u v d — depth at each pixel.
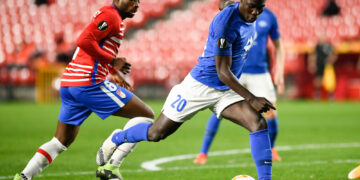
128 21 77.69
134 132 14.97
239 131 36.53
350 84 69.81
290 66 69.56
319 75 68.12
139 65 71.56
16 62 71.12
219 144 29.03
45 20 77.88
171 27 77.19
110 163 15.73
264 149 13.52
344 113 50.25
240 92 13.21
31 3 79.75
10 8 79.31
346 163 21.27
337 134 33.53
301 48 68.56
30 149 26.25
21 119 44.06
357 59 69.06
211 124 21.98
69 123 15.59
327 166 20.50
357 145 27.89
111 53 15.69
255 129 13.57
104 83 15.46
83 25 76.75
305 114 49.34
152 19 79.19
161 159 23.06
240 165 21.12
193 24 77.06
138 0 15.96
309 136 32.53
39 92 68.06
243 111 13.87
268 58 24.75
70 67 15.55
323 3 78.00
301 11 77.62
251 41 14.33
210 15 78.06
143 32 77.25
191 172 19.41
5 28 77.19
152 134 14.70
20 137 31.67
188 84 14.41
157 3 80.31
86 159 22.89
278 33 23.84
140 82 71.06
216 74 14.06
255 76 23.70
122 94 15.65
